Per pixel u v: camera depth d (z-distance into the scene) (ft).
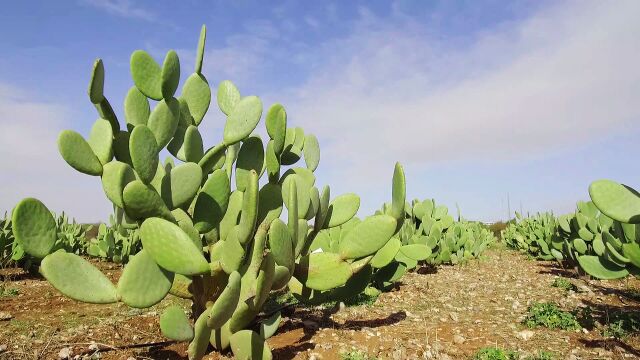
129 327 14.26
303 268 12.74
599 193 11.04
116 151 11.86
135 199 9.55
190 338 9.57
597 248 19.56
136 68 11.63
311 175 13.32
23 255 25.55
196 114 13.80
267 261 9.94
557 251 30.42
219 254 11.71
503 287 22.52
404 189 11.94
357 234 12.45
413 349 12.21
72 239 32.55
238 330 11.06
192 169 11.14
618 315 15.67
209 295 11.51
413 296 19.76
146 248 9.39
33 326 14.44
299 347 12.23
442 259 28.07
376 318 15.67
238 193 12.21
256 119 12.09
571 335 13.76
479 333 13.91
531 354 11.96
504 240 50.29
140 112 12.23
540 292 21.16
